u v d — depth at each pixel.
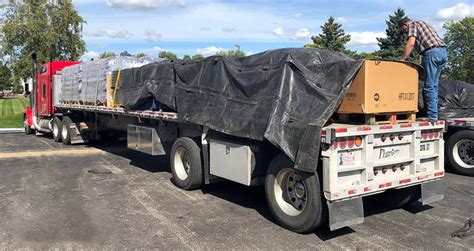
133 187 7.58
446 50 6.62
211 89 6.43
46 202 6.61
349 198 4.89
